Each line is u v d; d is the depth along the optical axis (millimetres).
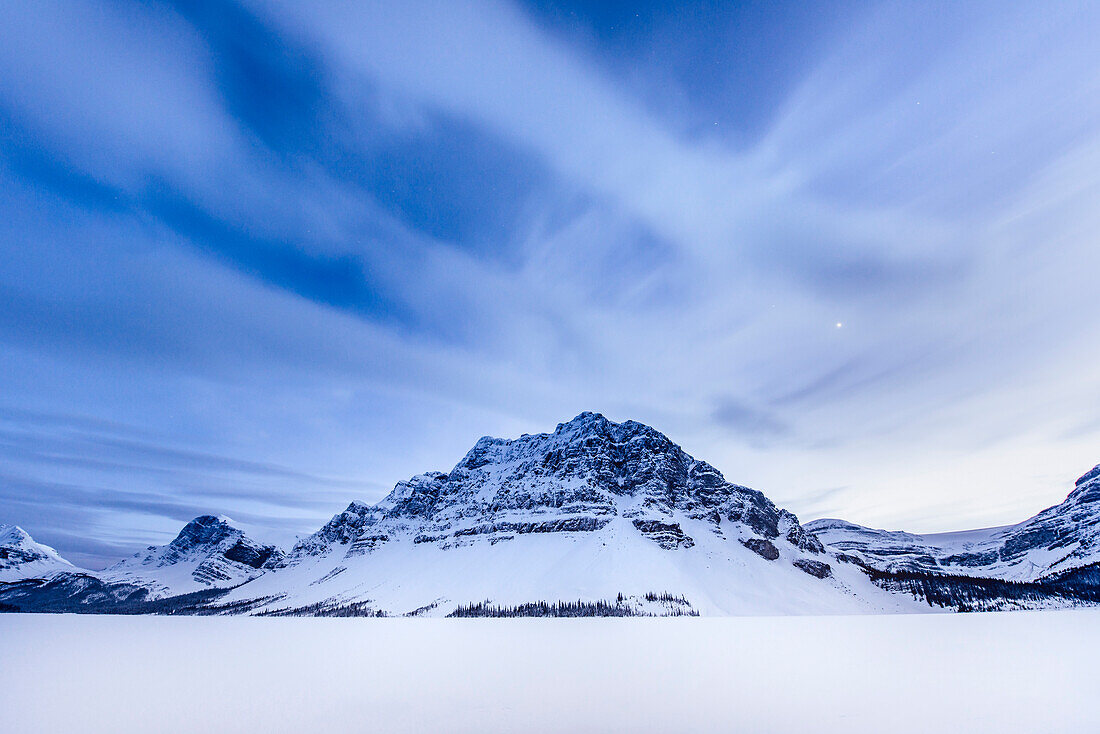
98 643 122125
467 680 64875
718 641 112000
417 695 56219
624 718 46344
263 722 46125
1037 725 43094
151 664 82812
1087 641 105312
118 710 50719
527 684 62031
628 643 108625
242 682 64875
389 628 173500
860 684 60906
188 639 132750
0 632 161375
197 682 65375
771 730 42719
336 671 73375
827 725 43875
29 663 85000
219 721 46500
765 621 189125
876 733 41469
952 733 41344
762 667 74188
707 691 57562
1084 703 50344
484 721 45781
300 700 54219
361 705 51781
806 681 62875
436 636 134000
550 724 44688
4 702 54562
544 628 160375
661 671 71312
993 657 81875
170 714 48969
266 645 114500
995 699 52375
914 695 54625
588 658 84938
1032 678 63562
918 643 104188
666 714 47625
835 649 95000
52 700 55375
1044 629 137125
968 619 189375
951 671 69375
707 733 42062
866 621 185250
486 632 144000
